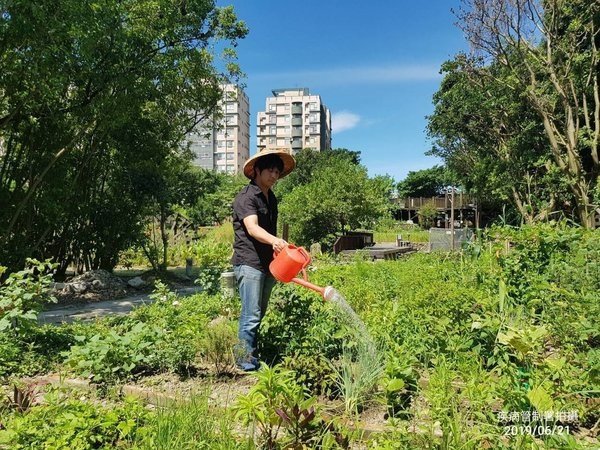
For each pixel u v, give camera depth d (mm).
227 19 14461
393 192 56188
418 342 3898
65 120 11750
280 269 3709
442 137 24391
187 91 15523
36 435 2553
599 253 5410
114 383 3889
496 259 5859
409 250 19734
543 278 4949
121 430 2588
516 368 3164
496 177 19031
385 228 36375
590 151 16641
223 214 38562
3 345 4688
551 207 16359
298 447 2430
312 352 3777
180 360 4102
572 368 3088
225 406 3119
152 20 11859
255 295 4086
